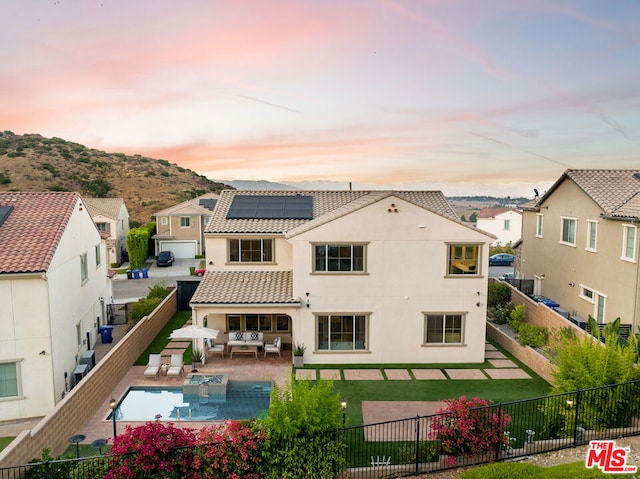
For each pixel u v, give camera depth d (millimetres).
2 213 19594
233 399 18266
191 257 56969
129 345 21016
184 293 31391
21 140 119000
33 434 12266
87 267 24156
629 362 13695
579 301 26750
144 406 17625
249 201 26297
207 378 19125
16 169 97000
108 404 17438
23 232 18719
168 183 113625
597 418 13148
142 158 131125
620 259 22859
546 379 19391
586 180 26281
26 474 10992
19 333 16953
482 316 21453
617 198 24281
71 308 20594
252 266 23609
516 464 10852
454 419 12586
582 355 14367
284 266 23672
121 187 103688
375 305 21297
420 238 21094
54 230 18984
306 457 11391
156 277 45562
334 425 11930
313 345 21406
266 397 18438
